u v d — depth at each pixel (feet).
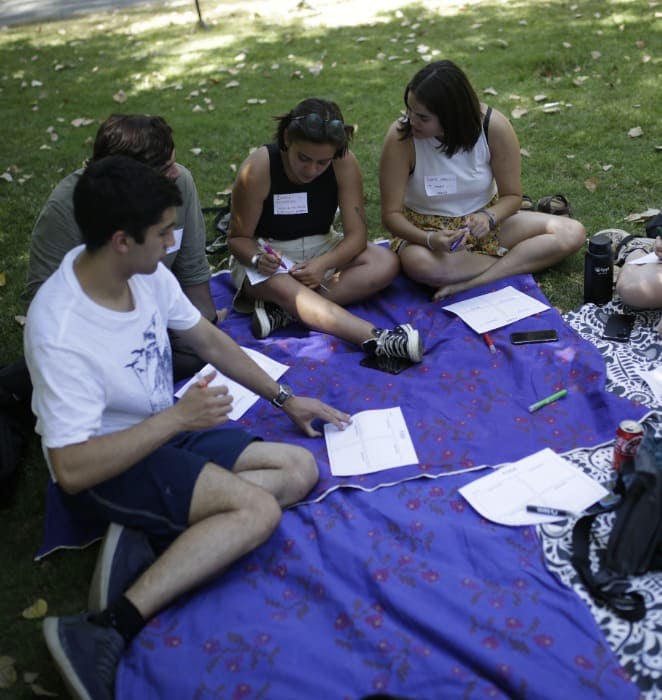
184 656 7.45
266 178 12.00
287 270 12.28
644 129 17.78
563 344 11.44
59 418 7.31
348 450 9.82
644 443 8.79
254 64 25.35
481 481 9.17
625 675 6.96
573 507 8.63
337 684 7.14
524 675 6.93
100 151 9.65
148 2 35.22
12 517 9.94
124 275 7.52
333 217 12.82
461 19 27.22
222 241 15.38
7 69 27.78
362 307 13.15
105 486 8.11
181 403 7.91
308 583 8.14
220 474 8.15
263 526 8.08
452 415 10.41
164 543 8.37
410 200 13.10
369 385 11.09
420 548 8.43
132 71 26.09
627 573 7.80
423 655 7.27
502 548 8.30
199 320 9.21
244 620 7.83
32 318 7.42
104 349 7.59
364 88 22.33
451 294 12.85
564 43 23.18
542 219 13.09
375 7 30.14
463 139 11.88
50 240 10.39
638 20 24.72
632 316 11.89
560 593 7.79
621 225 14.55
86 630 7.30
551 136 18.04
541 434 9.92
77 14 34.47
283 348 12.02
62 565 9.14
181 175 11.46
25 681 7.91
